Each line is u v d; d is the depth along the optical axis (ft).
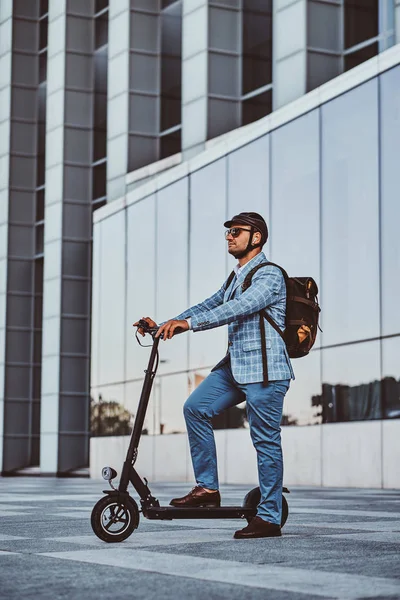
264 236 24.18
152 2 99.04
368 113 61.82
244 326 23.43
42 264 119.14
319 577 16.47
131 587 15.52
